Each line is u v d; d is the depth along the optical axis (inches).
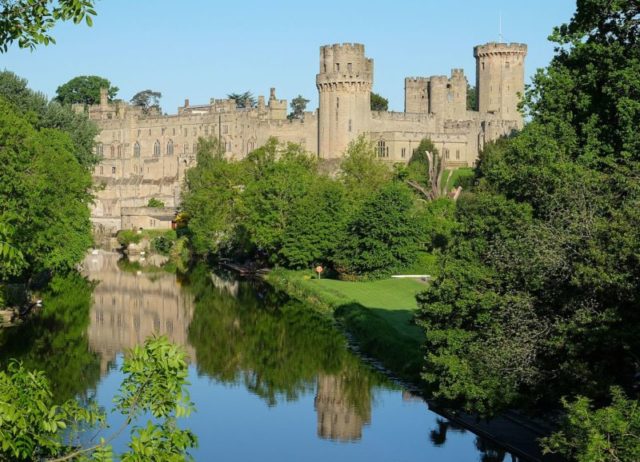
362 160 5708.7
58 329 3107.8
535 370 1593.3
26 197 2519.7
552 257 1598.2
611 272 1433.3
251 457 1902.1
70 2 1029.2
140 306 3850.9
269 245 5017.2
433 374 1900.8
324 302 3754.9
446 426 2046.0
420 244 4485.7
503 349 1628.9
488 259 1898.4
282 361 2768.2
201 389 2465.6
